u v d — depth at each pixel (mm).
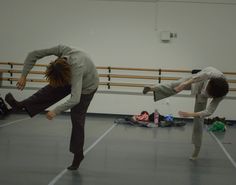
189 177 3828
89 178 3615
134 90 8750
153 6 8609
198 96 4344
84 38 8789
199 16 8547
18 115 8227
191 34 8578
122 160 4457
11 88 8898
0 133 5855
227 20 8508
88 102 3701
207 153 5098
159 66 8680
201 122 4520
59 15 8797
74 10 8766
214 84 3695
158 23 8617
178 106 8648
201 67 8609
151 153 4938
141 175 3828
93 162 4285
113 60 8758
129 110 8773
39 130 6316
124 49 8727
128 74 8734
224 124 7660
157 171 4020
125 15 8680
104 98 8805
